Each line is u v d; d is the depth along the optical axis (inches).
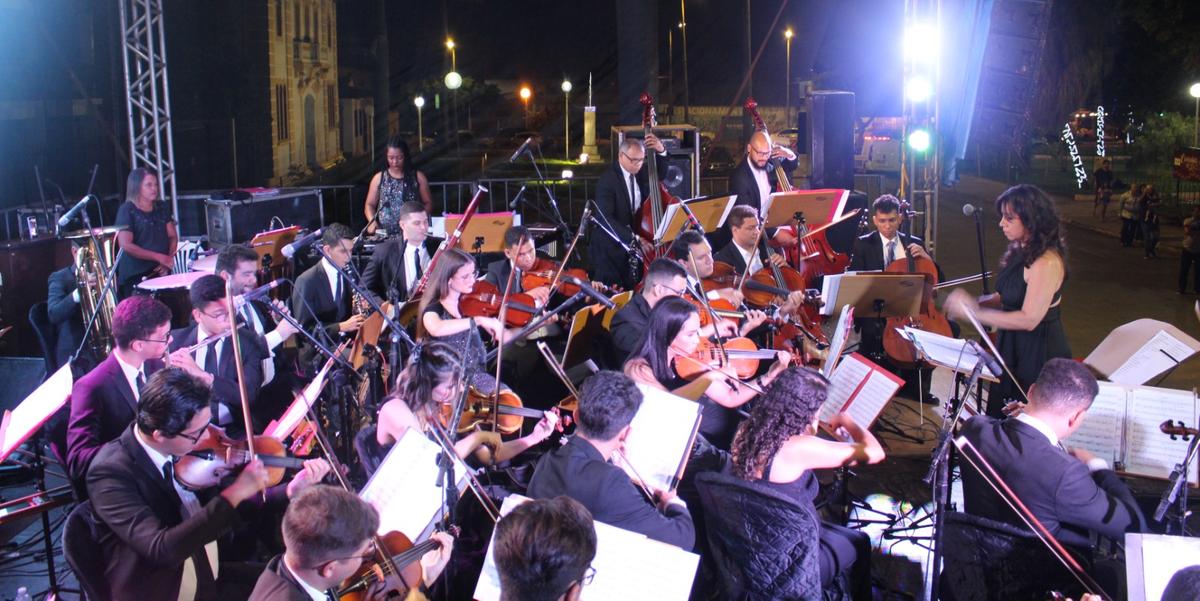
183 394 141.3
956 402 202.1
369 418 212.7
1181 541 128.4
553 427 187.3
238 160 1208.2
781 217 311.7
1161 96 1058.1
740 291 265.9
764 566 145.3
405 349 241.1
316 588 118.0
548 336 286.0
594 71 2252.7
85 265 247.9
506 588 101.7
